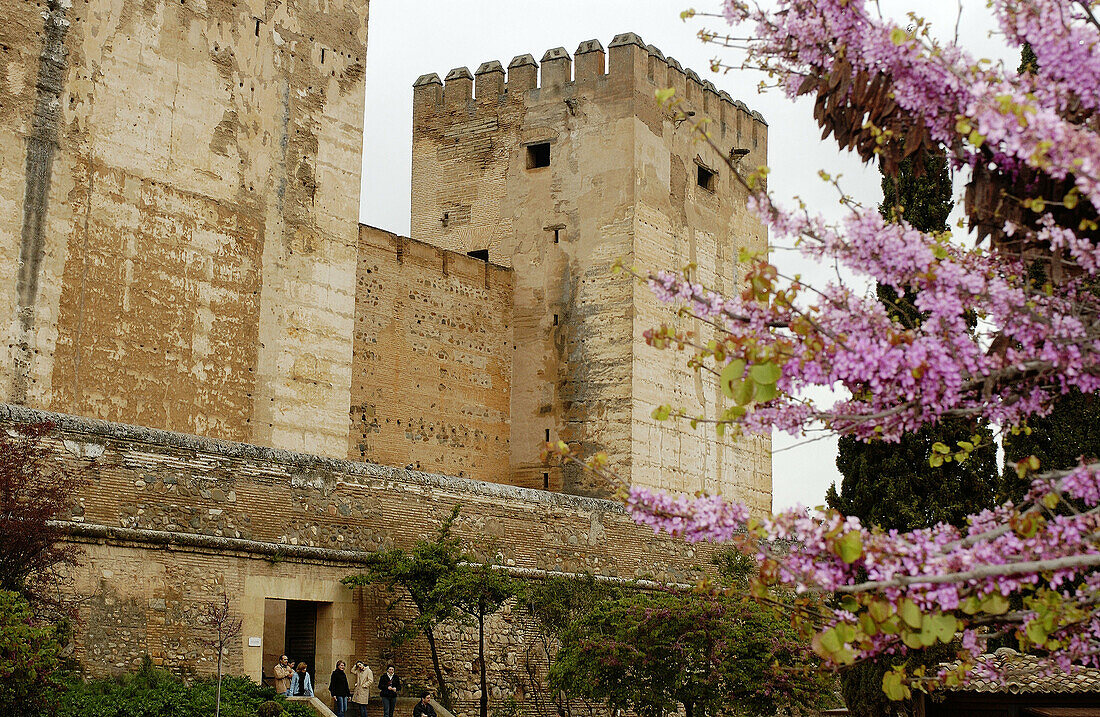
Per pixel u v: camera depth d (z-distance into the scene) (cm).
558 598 2517
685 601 2045
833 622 824
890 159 855
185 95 2567
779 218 809
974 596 742
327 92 2878
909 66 810
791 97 893
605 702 2548
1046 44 757
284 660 2134
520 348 3459
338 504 2300
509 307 3491
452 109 3719
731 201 3709
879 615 723
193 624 2027
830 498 2256
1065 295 830
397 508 2400
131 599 1956
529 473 3372
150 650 1961
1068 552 729
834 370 776
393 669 2216
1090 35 752
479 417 3350
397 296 3189
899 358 768
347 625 2266
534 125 3550
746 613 1975
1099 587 767
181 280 2511
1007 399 825
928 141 827
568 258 3422
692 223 3541
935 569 722
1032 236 799
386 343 3141
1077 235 838
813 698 1967
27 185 2283
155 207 2483
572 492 3281
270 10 2769
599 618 2108
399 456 3127
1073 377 787
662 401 3341
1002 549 731
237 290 2614
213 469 2114
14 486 1747
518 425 3422
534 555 2641
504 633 2530
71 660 1845
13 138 2273
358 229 2989
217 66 2639
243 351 2609
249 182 2673
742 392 785
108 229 2398
